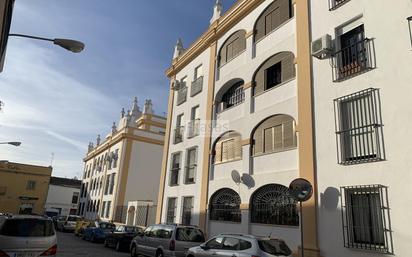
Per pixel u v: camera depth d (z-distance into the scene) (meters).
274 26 15.91
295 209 12.60
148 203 27.81
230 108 17.84
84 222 30.58
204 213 17.92
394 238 9.03
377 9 10.85
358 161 10.34
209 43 21.33
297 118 13.18
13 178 53.72
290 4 15.21
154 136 38.41
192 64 23.25
